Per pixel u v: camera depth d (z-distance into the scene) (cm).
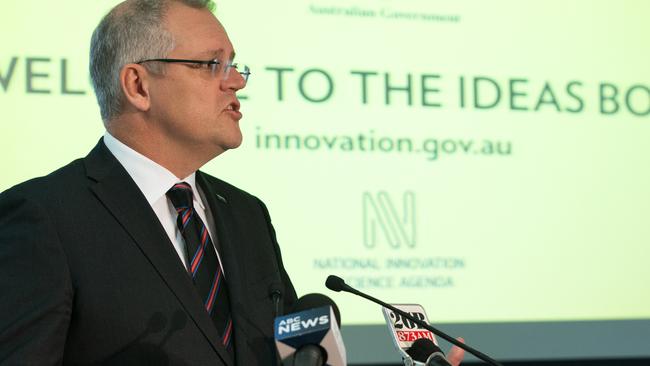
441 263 354
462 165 363
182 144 197
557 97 379
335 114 353
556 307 364
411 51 365
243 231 208
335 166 350
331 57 356
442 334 179
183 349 176
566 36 383
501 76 374
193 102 195
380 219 350
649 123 388
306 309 171
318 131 350
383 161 355
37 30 327
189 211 197
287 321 158
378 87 359
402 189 355
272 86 348
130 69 196
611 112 384
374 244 348
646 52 392
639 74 390
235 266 195
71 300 173
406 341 183
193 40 197
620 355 367
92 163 193
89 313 174
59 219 179
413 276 350
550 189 372
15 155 320
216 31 201
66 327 172
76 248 177
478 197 363
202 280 189
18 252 174
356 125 354
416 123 361
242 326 187
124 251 181
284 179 344
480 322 354
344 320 339
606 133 382
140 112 197
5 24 324
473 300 355
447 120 364
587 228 373
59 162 324
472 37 373
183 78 195
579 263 369
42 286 171
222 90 199
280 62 350
